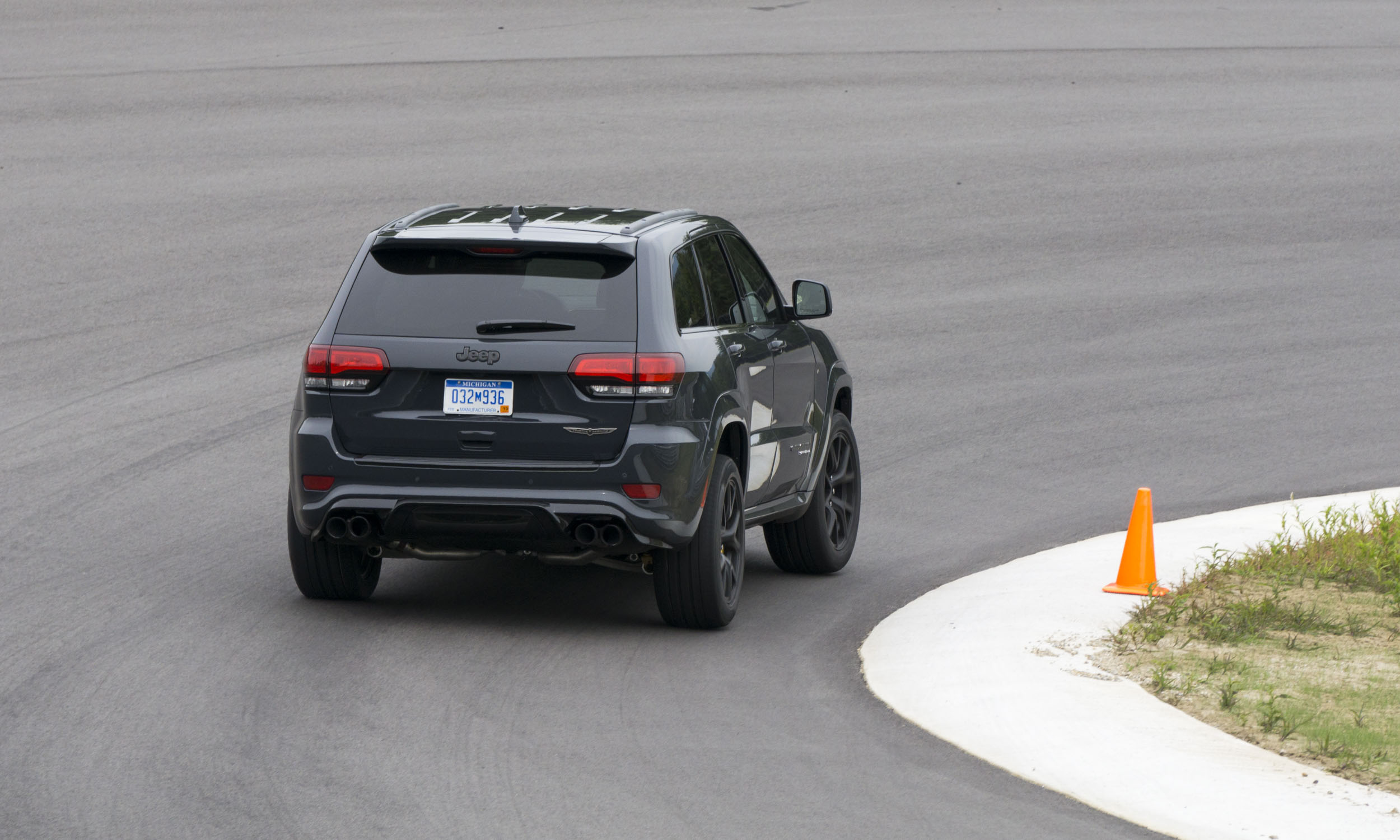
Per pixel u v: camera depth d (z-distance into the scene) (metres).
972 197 83.00
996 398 54.97
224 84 99.44
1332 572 35.59
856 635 30.69
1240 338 63.62
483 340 28.55
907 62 109.88
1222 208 82.50
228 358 55.91
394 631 29.47
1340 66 112.25
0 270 66.38
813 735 24.20
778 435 33.28
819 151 89.75
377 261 29.53
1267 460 48.44
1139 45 116.75
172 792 21.05
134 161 83.44
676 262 30.33
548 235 29.30
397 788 21.45
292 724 23.97
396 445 28.73
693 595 29.89
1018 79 106.75
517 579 34.44
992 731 24.47
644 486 28.45
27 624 29.12
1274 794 21.88
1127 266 73.25
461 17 120.00
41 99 94.88
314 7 121.62
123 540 36.00
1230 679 27.34
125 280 65.38
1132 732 24.39
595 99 98.44
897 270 71.44
